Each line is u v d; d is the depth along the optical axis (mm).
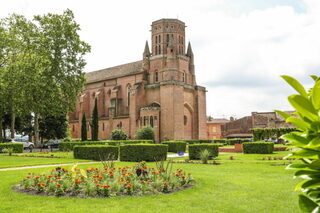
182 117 61250
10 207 8516
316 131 2797
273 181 12961
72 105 49594
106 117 70625
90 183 10141
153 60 68062
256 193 10375
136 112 63906
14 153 38281
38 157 30156
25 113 47344
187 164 21391
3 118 56531
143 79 67312
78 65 49500
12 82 41688
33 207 8500
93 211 8023
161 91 62156
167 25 68375
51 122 59219
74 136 78000
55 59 46156
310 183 2879
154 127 59969
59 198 9539
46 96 45188
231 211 8055
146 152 24469
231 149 38812
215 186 11680
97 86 77812
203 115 67562
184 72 68312
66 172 12586
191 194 10164
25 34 45500
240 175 14945
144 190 10156
